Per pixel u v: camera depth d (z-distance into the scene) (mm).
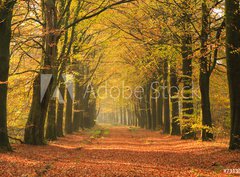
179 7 23859
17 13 25469
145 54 38844
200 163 15289
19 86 26969
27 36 24234
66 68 34062
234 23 16500
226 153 16766
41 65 23859
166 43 27797
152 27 29734
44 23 24203
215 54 23641
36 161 14328
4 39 17188
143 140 34000
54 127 30328
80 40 32781
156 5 28359
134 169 13086
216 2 22188
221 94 31594
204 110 24500
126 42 37594
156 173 12148
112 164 14906
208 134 24844
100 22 33219
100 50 48375
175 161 16562
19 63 25781
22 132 27891
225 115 32125
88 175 11203
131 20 31406
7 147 17078
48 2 23188
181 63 33219
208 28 22656
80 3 27938
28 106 28484
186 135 29812
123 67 53938
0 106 17047
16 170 11508
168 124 42219
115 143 30125
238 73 16812
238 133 17062
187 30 25453
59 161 15195
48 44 23281
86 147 25031
